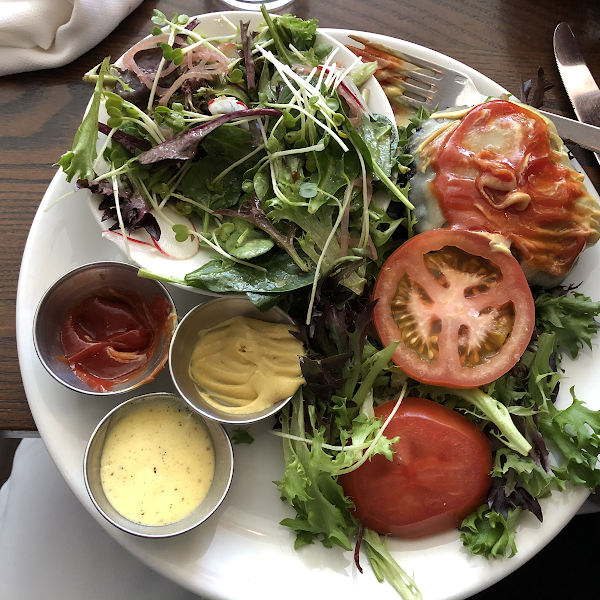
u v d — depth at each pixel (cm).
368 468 32
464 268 35
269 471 33
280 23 35
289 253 32
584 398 34
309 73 34
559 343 35
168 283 34
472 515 33
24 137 37
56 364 32
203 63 34
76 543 40
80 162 31
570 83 40
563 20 43
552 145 35
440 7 42
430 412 33
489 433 34
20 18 37
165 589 40
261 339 33
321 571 31
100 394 31
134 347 33
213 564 31
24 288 33
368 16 41
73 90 39
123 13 39
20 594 39
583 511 37
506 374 34
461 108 36
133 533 29
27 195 36
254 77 35
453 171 34
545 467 32
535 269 34
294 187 33
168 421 32
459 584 31
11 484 41
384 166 34
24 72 39
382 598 31
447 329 33
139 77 33
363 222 33
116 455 31
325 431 32
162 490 31
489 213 33
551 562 41
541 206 33
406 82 39
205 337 33
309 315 32
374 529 32
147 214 32
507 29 42
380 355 32
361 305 33
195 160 34
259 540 32
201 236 32
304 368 31
